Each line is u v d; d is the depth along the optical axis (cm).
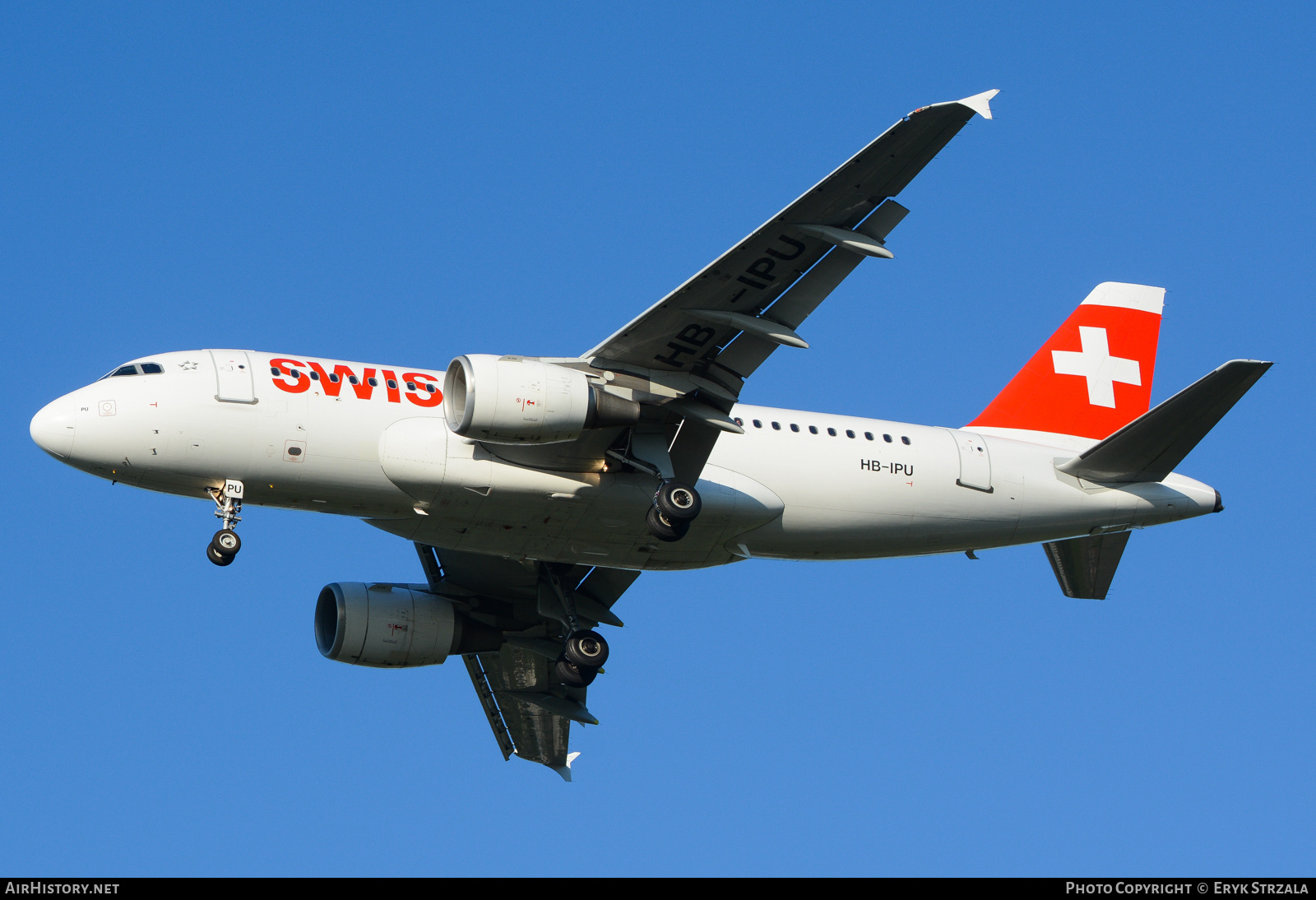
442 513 7944
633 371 7750
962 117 6694
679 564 8688
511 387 7412
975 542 9206
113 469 7569
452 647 9419
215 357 7788
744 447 8512
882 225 7244
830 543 8819
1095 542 9888
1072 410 10050
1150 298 10400
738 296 7462
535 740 10400
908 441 8975
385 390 7919
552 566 9350
